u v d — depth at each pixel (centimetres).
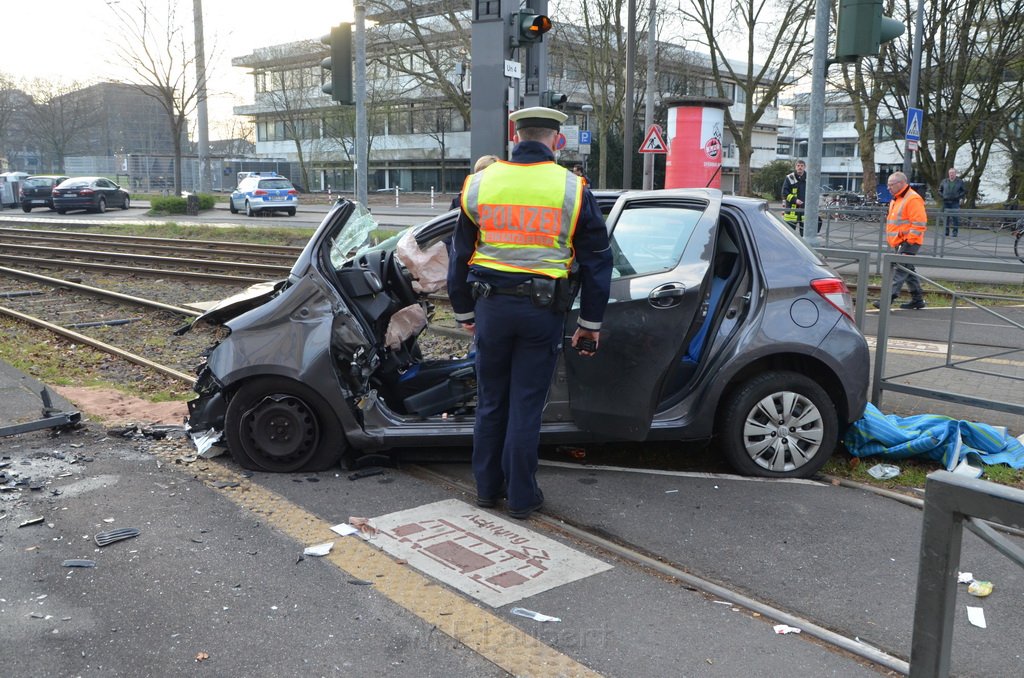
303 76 6400
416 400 544
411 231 536
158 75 3738
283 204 3553
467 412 530
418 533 420
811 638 327
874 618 342
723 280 527
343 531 419
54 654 311
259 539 410
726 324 498
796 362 512
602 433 481
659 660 310
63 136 8862
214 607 346
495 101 1221
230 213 3712
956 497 202
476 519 439
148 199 5288
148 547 399
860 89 3503
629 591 363
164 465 511
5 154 9269
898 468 515
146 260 1753
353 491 476
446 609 346
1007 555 198
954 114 3253
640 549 404
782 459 498
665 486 487
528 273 408
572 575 377
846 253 636
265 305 504
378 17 3734
